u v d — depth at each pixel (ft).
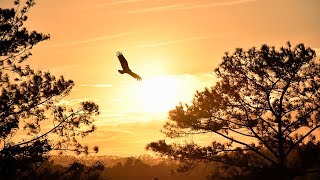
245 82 177.99
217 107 179.32
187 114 182.91
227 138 179.32
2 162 138.92
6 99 144.05
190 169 184.85
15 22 144.87
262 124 176.24
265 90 173.88
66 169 149.59
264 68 173.99
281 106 172.86
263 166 168.14
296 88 174.50
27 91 149.18
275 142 173.17
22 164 140.77
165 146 181.27
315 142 168.66
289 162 167.73
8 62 146.51
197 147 180.14
